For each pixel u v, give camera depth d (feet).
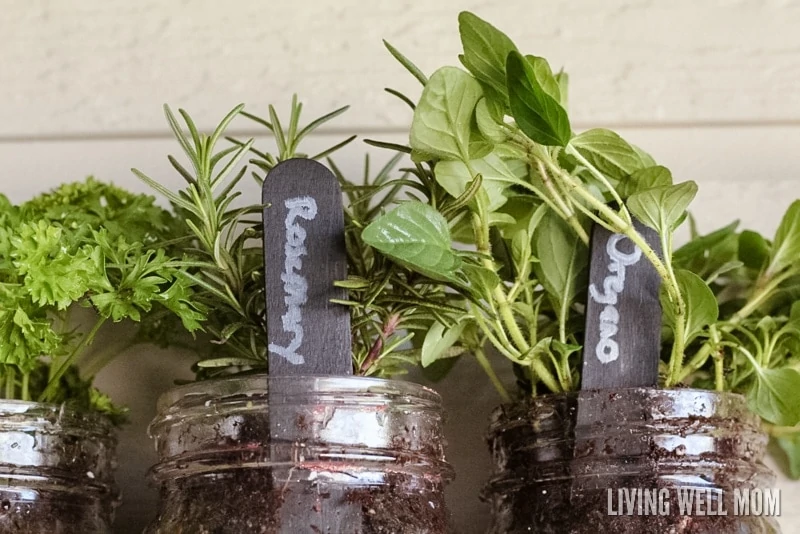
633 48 1.38
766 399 1.09
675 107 1.37
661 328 1.10
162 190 1.04
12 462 1.03
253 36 1.38
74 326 1.23
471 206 1.06
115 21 1.38
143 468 1.24
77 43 1.38
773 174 1.36
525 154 1.06
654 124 1.36
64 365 1.09
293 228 1.01
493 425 1.13
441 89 1.02
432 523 1.01
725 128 1.36
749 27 1.38
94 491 1.09
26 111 1.36
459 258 0.99
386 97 1.36
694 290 1.07
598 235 1.08
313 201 1.02
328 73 1.37
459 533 1.23
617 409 1.05
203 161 1.05
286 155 1.09
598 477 1.05
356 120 1.35
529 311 1.11
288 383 0.98
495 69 1.03
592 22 1.38
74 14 1.38
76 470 1.07
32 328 1.01
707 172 1.36
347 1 1.38
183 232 1.16
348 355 1.00
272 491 0.97
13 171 1.35
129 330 1.24
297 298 1.00
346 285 0.99
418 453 1.02
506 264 1.13
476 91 1.02
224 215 1.09
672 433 1.04
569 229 1.11
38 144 1.35
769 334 1.15
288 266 1.01
